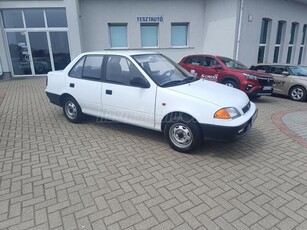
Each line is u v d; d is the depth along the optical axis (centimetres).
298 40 1770
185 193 293
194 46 1484
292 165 362
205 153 400
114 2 1343
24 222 245
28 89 990
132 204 272
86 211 261
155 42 1466
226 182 316
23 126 532
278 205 271
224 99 375
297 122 577
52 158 384
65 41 1337
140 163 367
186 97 376
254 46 1388
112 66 462
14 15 1268
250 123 394
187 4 1407
